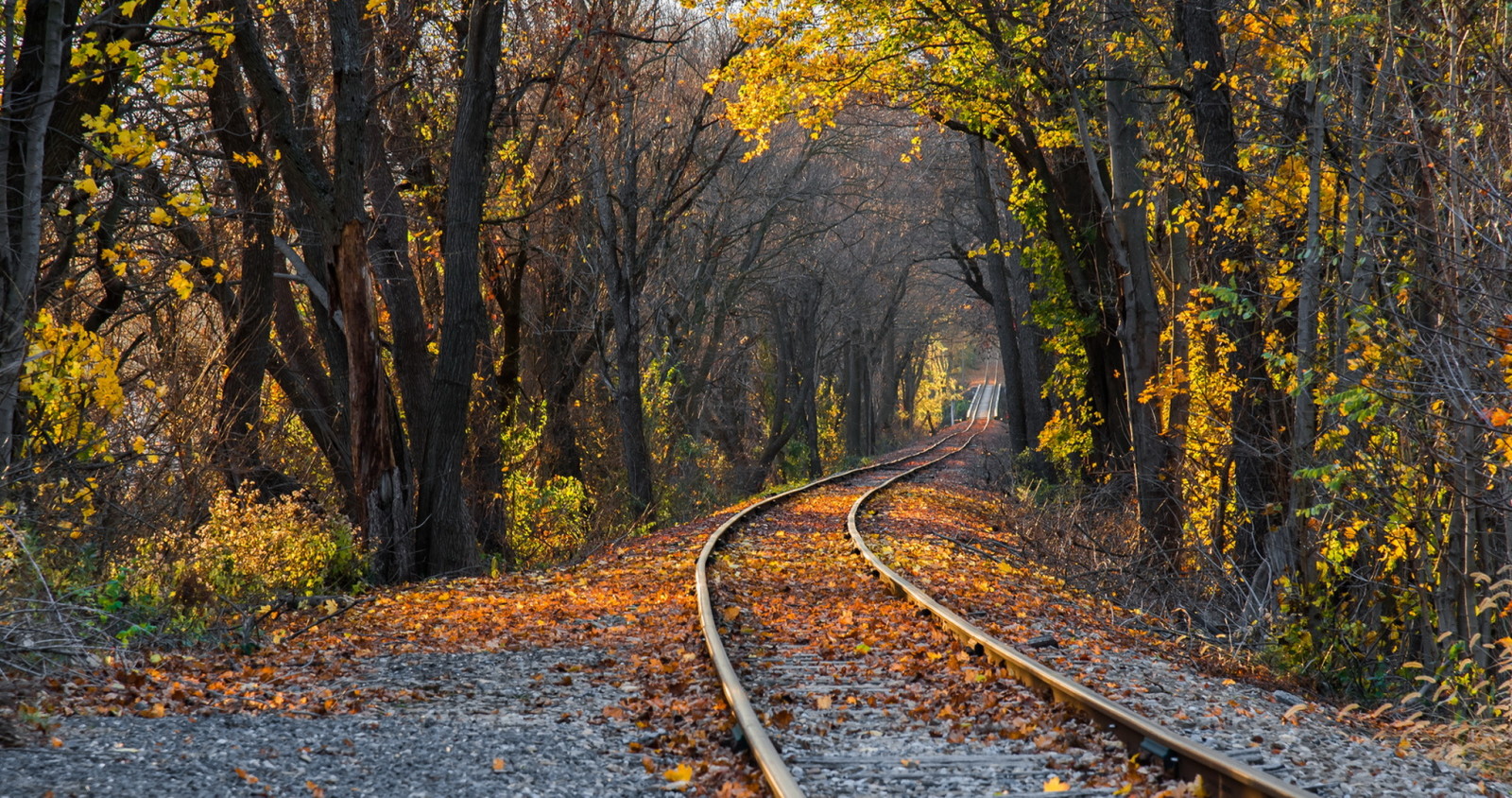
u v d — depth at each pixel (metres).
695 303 55.81
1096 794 7.92
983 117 29.80
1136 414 23.44
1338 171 15.80
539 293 42.47
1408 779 8.94
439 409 24.16
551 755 9.05
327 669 12.88
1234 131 20.09
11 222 16.95
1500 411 11.64
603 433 46.72
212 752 8.89
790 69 28.19
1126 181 23.84
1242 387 18.23
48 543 16.00
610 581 20.73
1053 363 51.59
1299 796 7.16
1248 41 19.67
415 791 8.04
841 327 85.38
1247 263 18.67
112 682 11.52
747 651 13.63
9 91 15.00
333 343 28.28
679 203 47.50
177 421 22.30
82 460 17.66
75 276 21.31
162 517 20.56
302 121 25.97
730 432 68.25
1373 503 14.86
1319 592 15.10
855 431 94.56
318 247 27.31
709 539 24.75
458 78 30.80
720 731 9.74
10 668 11.11
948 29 26.31
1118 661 13.20
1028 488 45.75
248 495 20.80
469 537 24.80
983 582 19.81
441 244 32.91
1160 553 20.55
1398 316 13.49
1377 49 15.72
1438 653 14.09
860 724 10.06
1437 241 13.43
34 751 8.54
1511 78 12.53
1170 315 24.33
